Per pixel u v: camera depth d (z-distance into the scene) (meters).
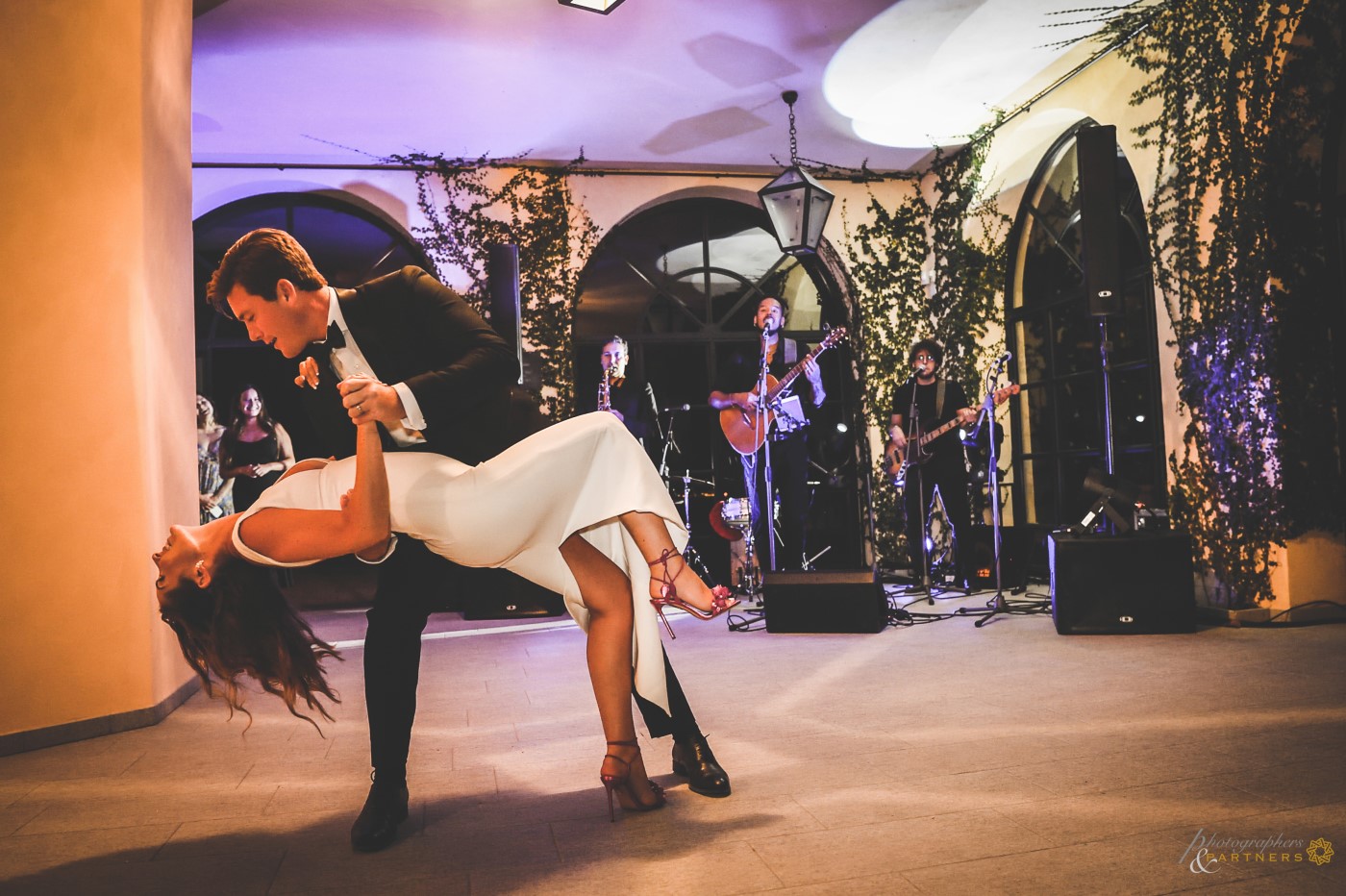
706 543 7.23
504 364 1.91
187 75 4.09
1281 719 2.73
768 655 4.29
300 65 5.46
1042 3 5.04
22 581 3.06
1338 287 4.69
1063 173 6.65
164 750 2.94
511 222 7.20
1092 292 5.01
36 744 3.00
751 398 6.07
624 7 4.95
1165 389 5.27
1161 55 5.23
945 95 6.26
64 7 3.25
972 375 7.41
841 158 7.38
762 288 7.77
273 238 1.87
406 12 4.92
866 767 2.39
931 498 6.46
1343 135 4.72
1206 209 4.95
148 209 3.48
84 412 3.23
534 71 5.65
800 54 5.57
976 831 1.89
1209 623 4.75
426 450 1.96
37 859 1.94
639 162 7.23
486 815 2.13
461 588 6.80
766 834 1.91
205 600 1.91
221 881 1.77
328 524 1.78
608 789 2.03
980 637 4.52
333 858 1.88
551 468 1.86
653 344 7.53
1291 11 4.49
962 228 7.39
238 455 6.62
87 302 3.26
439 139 6.65
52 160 3.21
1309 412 4.63
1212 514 4.95
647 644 2.08
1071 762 2.35
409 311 1.96
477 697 3.61
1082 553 4.51
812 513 7.82
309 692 1.97
